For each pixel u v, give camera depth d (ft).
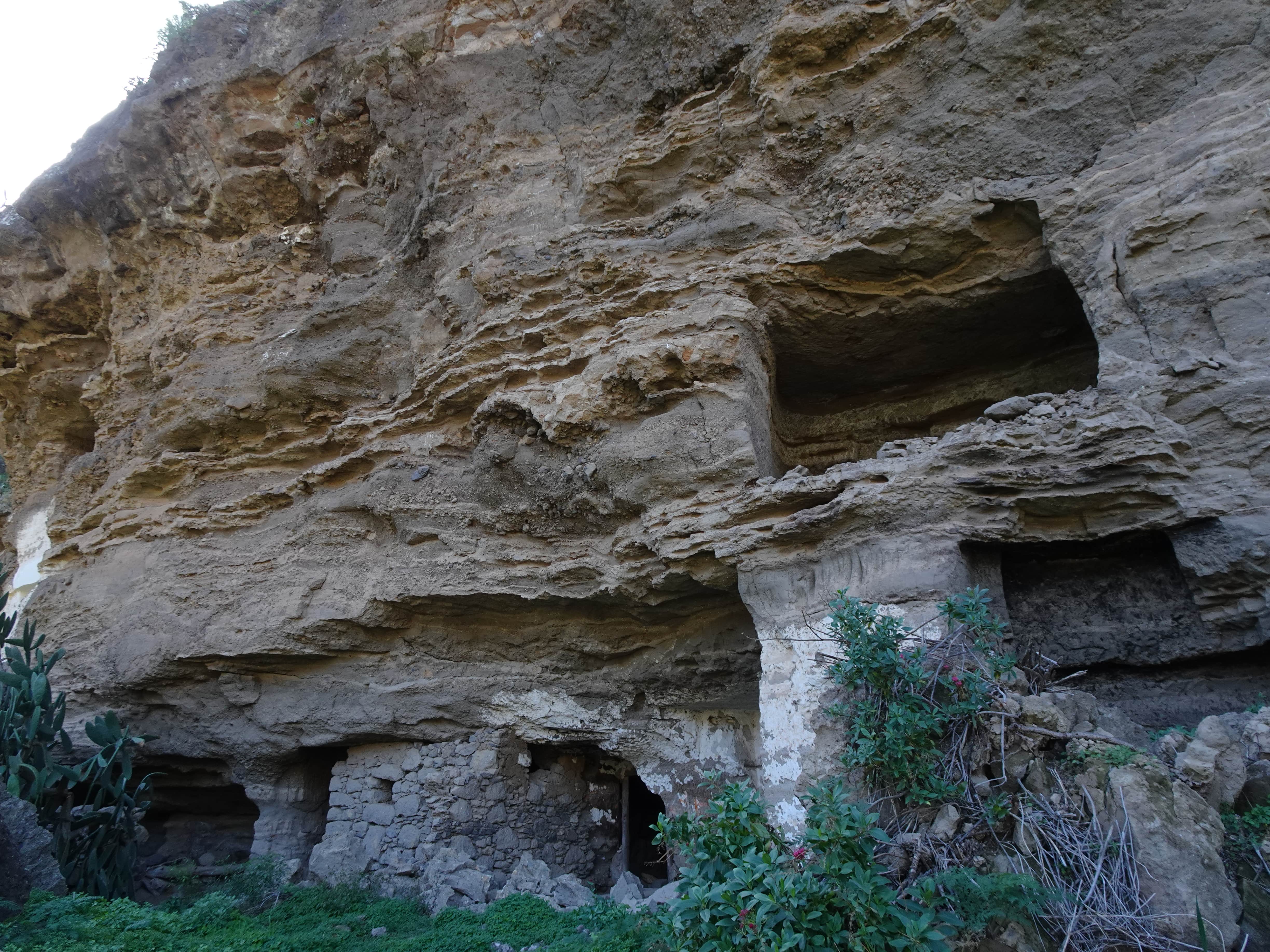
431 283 33.58
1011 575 20.17
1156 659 18.17
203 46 43.42
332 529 30.96
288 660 30.91
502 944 20.90
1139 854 13.41
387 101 36.91
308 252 39.83
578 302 27.02
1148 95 20.53
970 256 22.91
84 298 47.70
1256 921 12.73
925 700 16.14
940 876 13.80
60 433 50.57
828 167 24.84
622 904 22.68
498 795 28.55
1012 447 18.42
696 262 25.79
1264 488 16.39
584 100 31.83
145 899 29.81
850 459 27.78
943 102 23.02
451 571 27.73
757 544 20.90
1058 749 15.52
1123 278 19.13
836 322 24.85
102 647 33.68
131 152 41.63
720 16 27.99
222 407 35.58
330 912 25.45
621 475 23.81
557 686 28.55
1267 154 17.88
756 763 26.17
